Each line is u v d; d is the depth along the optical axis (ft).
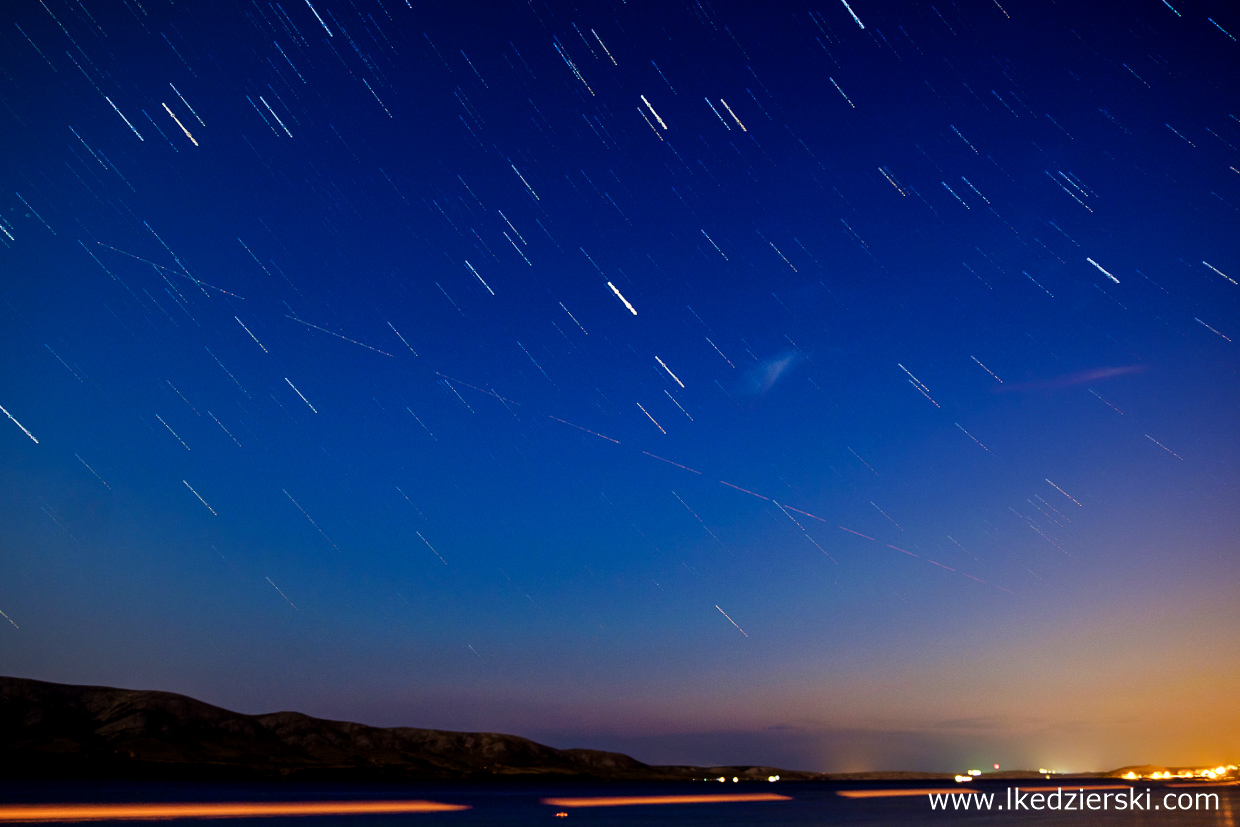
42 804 204.23
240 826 161.89
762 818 200.64
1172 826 160.25
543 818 197.77
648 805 280.51
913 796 372.38
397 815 202.18
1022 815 203.92
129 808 201.46
